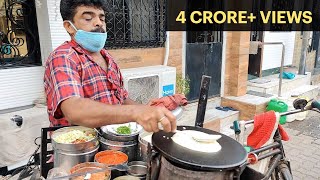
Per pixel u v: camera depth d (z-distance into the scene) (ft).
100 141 4.74
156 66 14.58
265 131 6.95
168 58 15.46
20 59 10.66
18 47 10.55
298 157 14.08
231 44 18.70
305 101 7.36
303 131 17.51
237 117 17.99
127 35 13.60
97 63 5.26
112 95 5.43
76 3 4.93
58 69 4.36
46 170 4.65
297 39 25.98
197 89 17.63
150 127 3.20
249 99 18.43
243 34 18.30
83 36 5.03
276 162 6.56
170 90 13.89
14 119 9.58
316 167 13.15
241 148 3.61
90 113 3.54
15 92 10.51
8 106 10.40
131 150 4.70
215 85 18.74
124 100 5.97
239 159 3.26
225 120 17.04
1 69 10.07
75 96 3.98
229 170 3.13
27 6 10.48
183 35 15.93
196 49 17.02
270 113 7.06
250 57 22.93
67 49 4.79
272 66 24.08
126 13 13.35
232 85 19.15
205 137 3.59
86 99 3.84
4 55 10.27
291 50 25.76
